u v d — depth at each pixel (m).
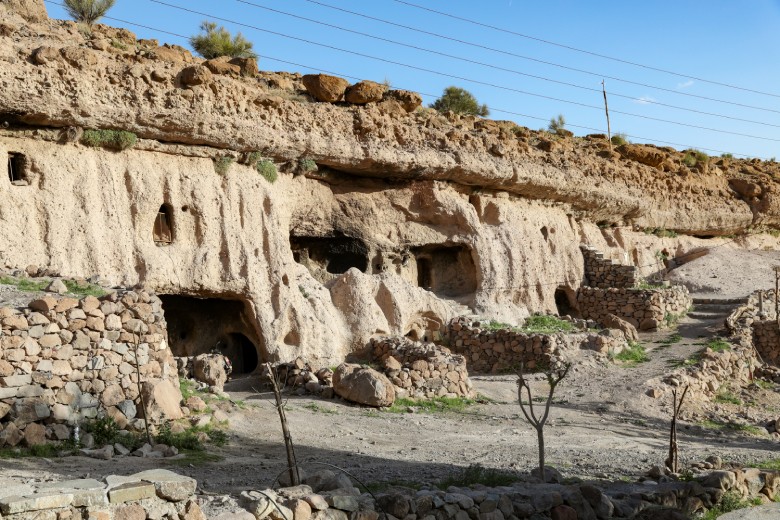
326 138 25.69
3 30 19.70
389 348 23.91
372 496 9.59
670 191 39.94
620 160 37.56
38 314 13.66
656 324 31.22
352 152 26.30
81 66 20.20
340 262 28.02
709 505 13.29
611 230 37.66
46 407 13.35
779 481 14.94
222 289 22.86
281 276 23.95
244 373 23.97
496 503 10.52
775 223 45.66
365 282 25.91
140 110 21.23
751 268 38.41
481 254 30.00
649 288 32.91
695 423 21.97
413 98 28.31
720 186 43.31
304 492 9.16
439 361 22.06
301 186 26.08
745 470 14.56
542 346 25.78
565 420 20.66
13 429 12.80
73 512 7.32
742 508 13.56
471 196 31.05
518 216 32.16
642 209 38.12
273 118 24.36
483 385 23.78
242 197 23.80
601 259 34.34
